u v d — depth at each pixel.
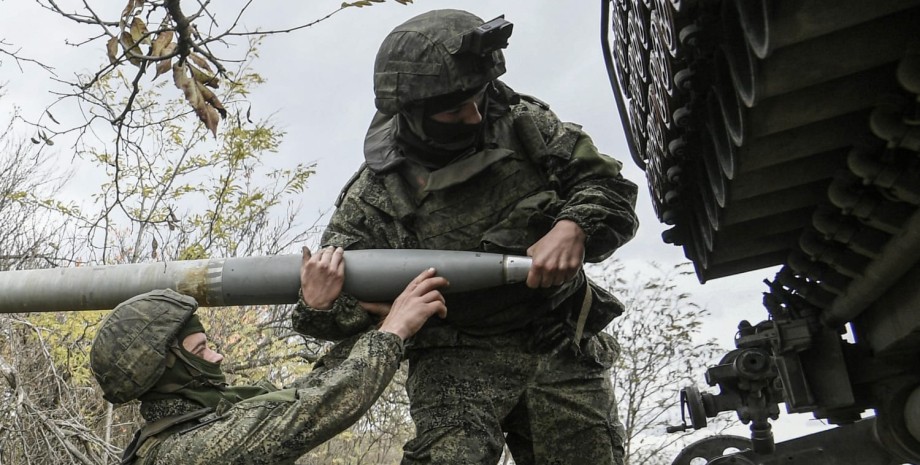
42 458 7.36
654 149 4.72
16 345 8.10
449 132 3.25
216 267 3.36
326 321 3.26
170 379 3.10
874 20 2.92
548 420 3.46
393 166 3.37
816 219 4.37
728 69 3.38
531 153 3.33
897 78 3.07
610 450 3.51
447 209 3.32
